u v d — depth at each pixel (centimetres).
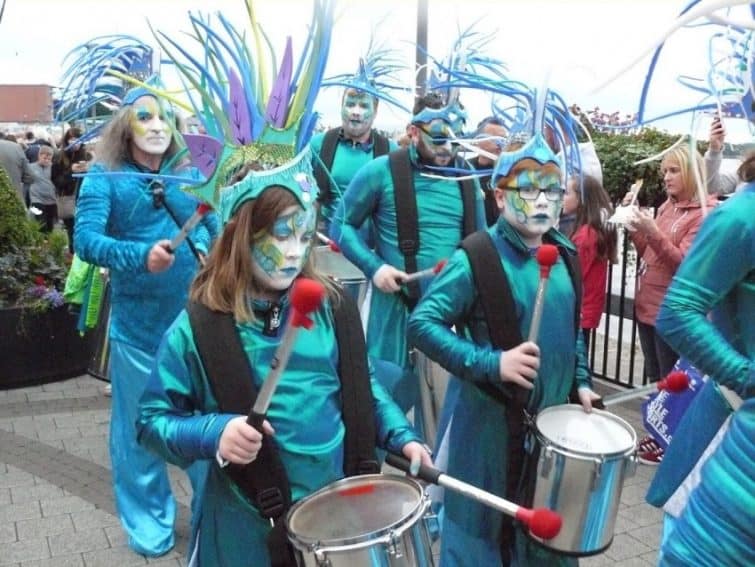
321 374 192
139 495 344
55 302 572
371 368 215
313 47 197
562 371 252
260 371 186
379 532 165
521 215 246
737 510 177
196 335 185
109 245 312
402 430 200
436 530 285
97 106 347
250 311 187
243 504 187
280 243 186
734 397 210
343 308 200
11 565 332
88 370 602
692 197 438
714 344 190
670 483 230
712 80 199
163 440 181
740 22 170
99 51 332
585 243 500
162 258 301
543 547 231
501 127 382
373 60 502
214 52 203
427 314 249
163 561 336
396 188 385
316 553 163
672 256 422
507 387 241
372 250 403
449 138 374
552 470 225
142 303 330
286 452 186
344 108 496
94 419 508
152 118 322
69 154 953
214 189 212
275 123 196
